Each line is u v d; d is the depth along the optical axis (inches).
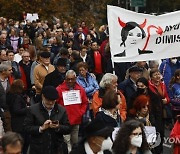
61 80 836.0
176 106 878.4
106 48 1108.5
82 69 871.7
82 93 774.5
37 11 2640.3
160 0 3120.1
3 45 1357.0
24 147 687.7
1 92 751.7
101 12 3058.6
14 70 1008.2
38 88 918.4
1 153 436.1
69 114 764.0
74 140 768.9
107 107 598.9
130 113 661.9
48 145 602.2
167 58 935.7
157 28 853.8
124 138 468.8
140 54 851.4
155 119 727.7
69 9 2940.5
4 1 2610.7
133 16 849.5
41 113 608.7
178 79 880.3
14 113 721.6
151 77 849.5
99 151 458.9
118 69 1046.4
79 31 1768.0
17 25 1991.9
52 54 1247.5
